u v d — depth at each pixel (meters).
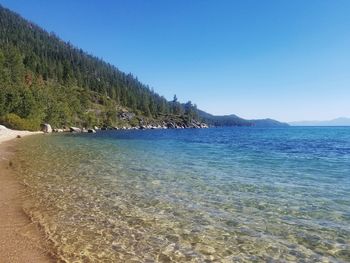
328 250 9.55
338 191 16.75
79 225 11.47
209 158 31.16
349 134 102.31
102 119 154.25
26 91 93.25
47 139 57.84
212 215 12.71
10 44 177.50
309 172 22.86
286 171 23.25
